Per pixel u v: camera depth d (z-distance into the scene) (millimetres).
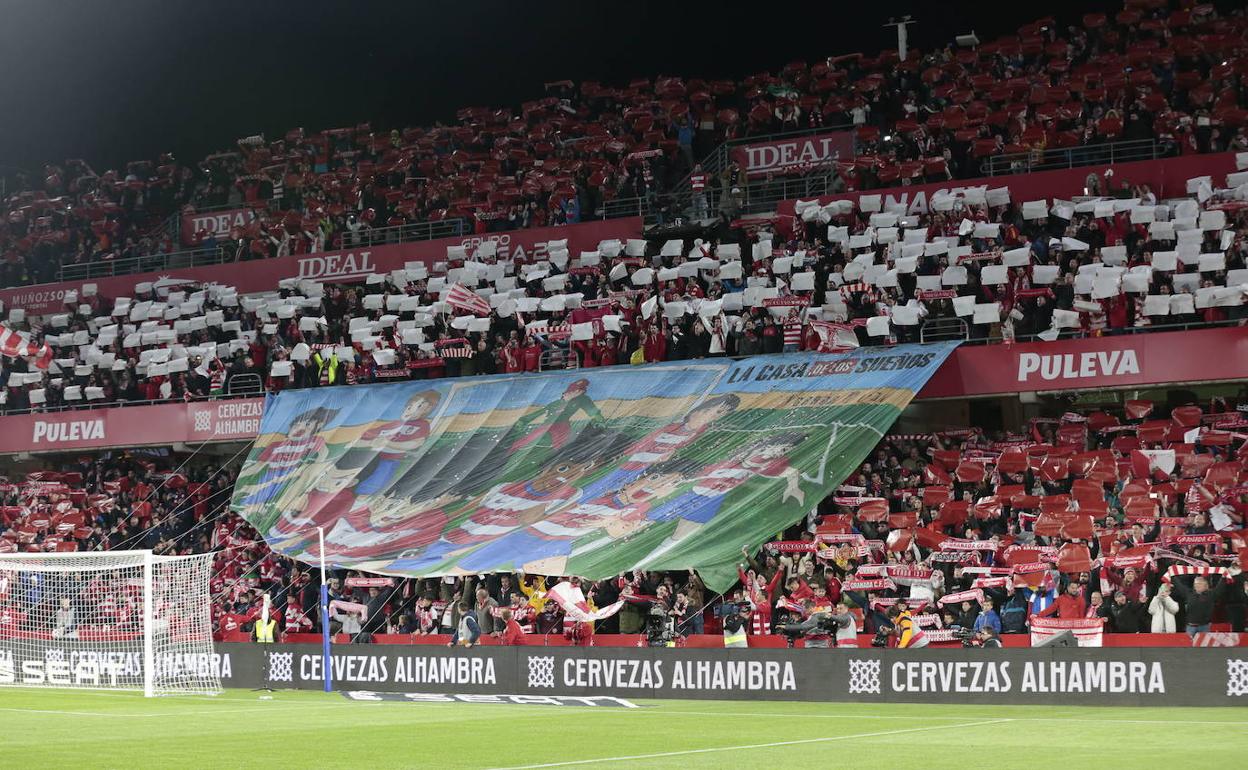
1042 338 28734
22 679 27297
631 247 35062
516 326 34562
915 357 28750
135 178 49219
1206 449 26641
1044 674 19469
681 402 30109
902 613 22062
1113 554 22906
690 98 44438
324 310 37781
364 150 48969
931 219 33062
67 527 34594
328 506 30797
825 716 17859
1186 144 33031
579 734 15336
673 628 23922
